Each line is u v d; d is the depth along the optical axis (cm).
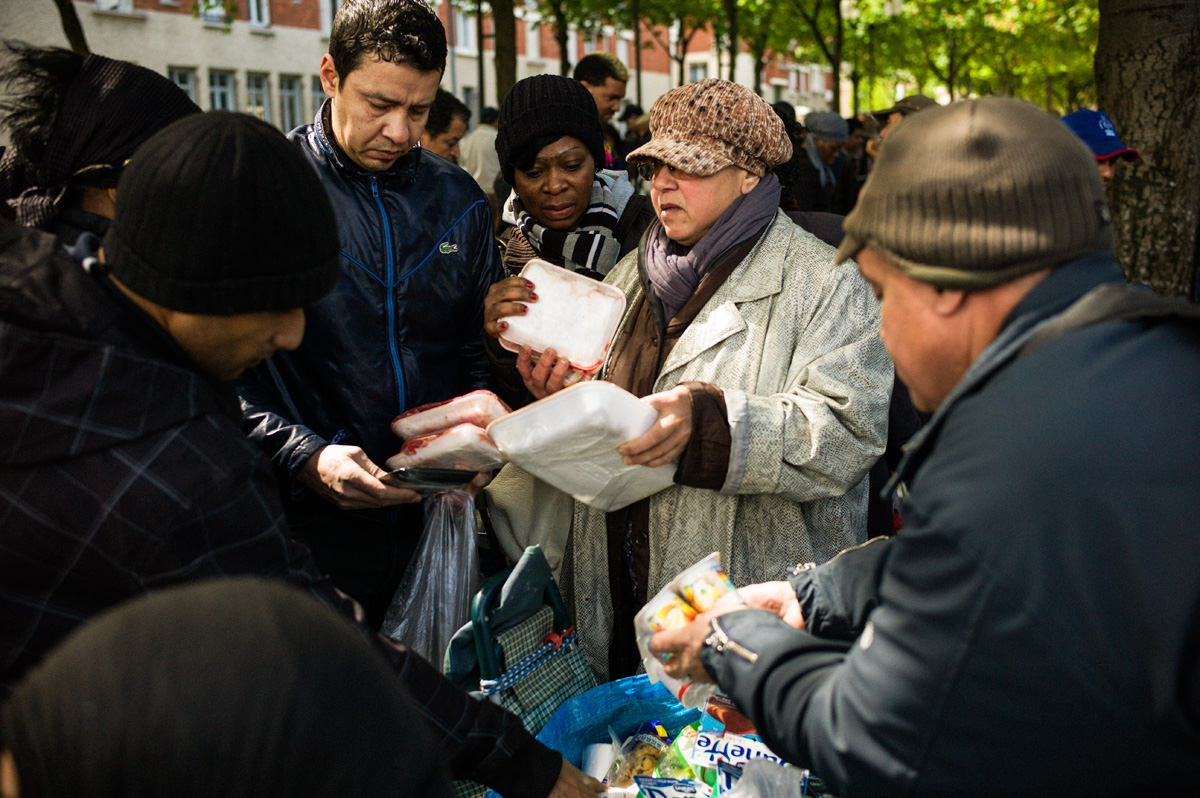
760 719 123
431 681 146
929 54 2225
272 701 62
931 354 113
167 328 127
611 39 2838
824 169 754
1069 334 101
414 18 201
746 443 193
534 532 241
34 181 170
